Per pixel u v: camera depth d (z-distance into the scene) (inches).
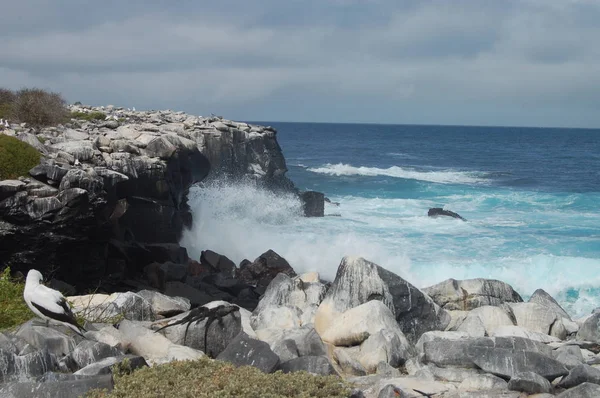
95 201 697.0
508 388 406.0
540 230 1348.4
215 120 1556.3
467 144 5738.2
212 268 964.0
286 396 304.2
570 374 408.2
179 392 293.0
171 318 467.8
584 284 948.0
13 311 441.7
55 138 909.2
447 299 624.1
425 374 431.8
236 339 394.3
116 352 379.9
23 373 348.5
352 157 3789.4
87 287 751.1
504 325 543.2
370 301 514.9
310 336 453.1
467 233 1305.4
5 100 1192.2
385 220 1448.1
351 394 339.9
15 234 656.4
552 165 3351.4
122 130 1012.5
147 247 887.1
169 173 944.3
